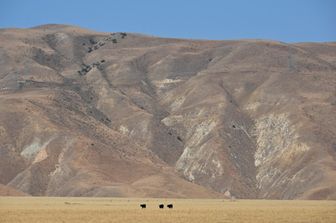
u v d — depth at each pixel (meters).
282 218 187.62
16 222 167.00
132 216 192.62
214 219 182.00
